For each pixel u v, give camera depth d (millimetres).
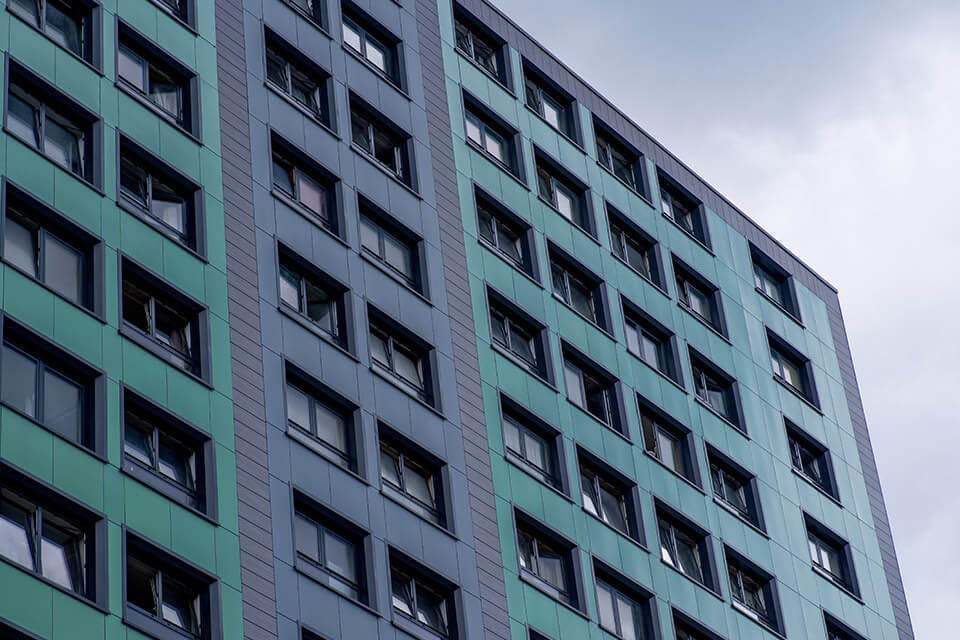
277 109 58531
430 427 55969
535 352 64062
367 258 57812
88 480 44156
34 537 42531
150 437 47094
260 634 45938
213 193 53625
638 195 74812
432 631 51594
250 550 47156
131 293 49219
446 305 60188
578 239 69312
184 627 44688
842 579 73562
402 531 52312
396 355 57250
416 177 62812
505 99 70812
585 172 72438
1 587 40688
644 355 69375
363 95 62875
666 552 63469
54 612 41375
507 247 66062
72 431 45188
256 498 48375
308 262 55344
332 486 51000
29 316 45562
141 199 51594
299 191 57750
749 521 69500
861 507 77062
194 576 45344
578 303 68000
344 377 53969
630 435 65000
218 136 55375
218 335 50562
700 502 66562
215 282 51656
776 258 81938
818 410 78125
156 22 55844
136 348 47812
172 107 55094
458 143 66438
